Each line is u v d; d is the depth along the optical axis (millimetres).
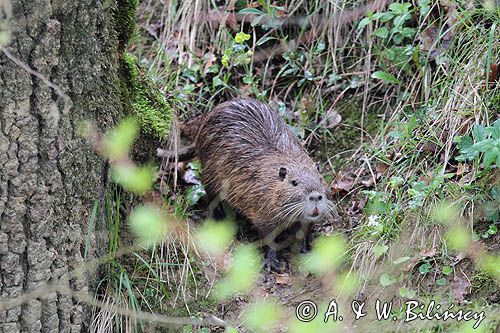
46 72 5992
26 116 6008
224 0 10438
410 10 9336
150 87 8422
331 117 9367
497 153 6855
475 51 8531
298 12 10008
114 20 7117
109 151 6691
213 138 8859
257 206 8281
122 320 7312
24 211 6305
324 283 7660
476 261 7094
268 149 8508
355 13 9695
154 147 8164
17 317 6617
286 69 9914
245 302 7695
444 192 7609
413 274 7258
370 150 8781
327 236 8242
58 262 6652
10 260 6391
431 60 9023
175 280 7738
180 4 10547
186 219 8305
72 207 6637
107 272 7336
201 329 7465
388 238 7543
